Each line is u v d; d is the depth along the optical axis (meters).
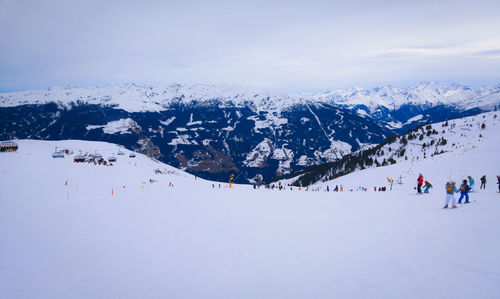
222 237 17.20
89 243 17.34
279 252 13.63
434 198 24.45
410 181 57.62
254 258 13.13
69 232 20.28
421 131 181.25
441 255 10.84
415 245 12.27
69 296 10.55
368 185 71.19
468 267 9.54
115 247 16.31
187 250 15.08
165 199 36.69
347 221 18.61
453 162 58.56
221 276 11.41
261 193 44.62
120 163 92.88
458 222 14.63
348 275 10.30
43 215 26.94
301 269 11.34
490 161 49.75
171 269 12.57
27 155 71.38
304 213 23.59
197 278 11.38
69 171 63.81
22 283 11.93
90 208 30.34
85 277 12.27
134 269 12.84
